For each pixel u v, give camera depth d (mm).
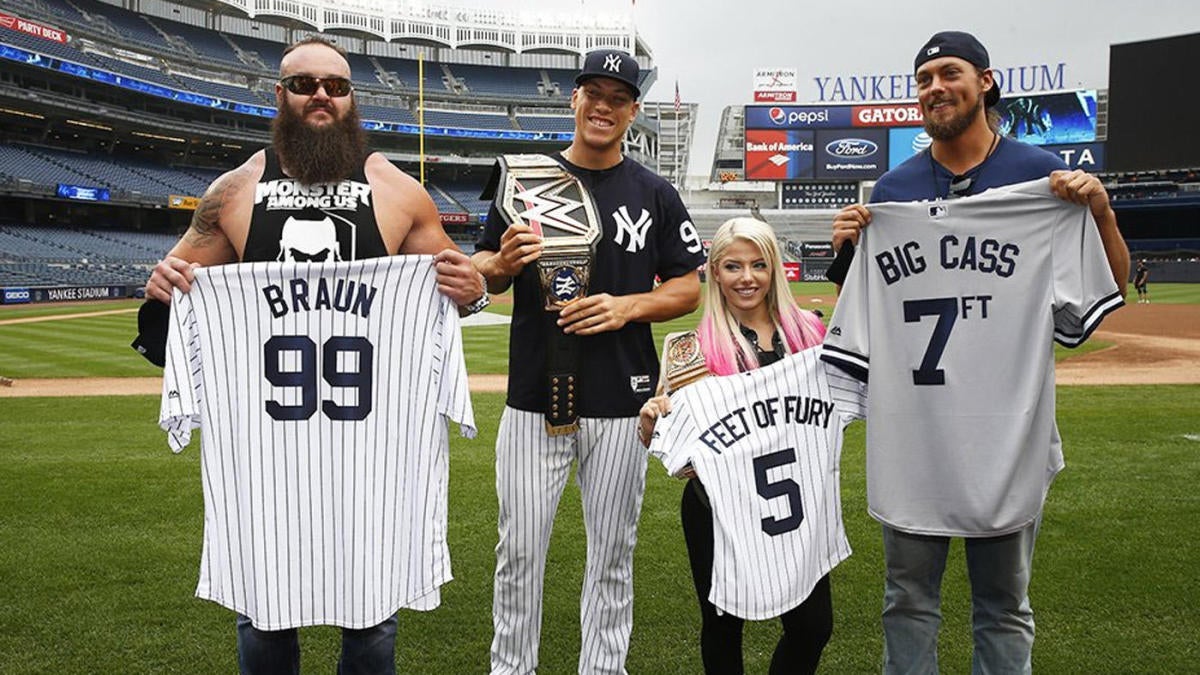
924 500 2621
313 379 2463
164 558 4367
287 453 2457
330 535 2471
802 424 2666
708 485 2533
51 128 39469
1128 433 7109
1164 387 9883
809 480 2646
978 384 2568
